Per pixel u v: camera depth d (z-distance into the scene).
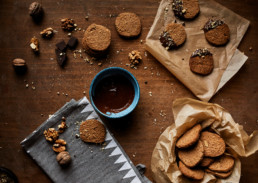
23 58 0.78
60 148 0.76
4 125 0.77
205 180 0.73
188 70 0.77
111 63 0.79
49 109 0.78
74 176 0.76
